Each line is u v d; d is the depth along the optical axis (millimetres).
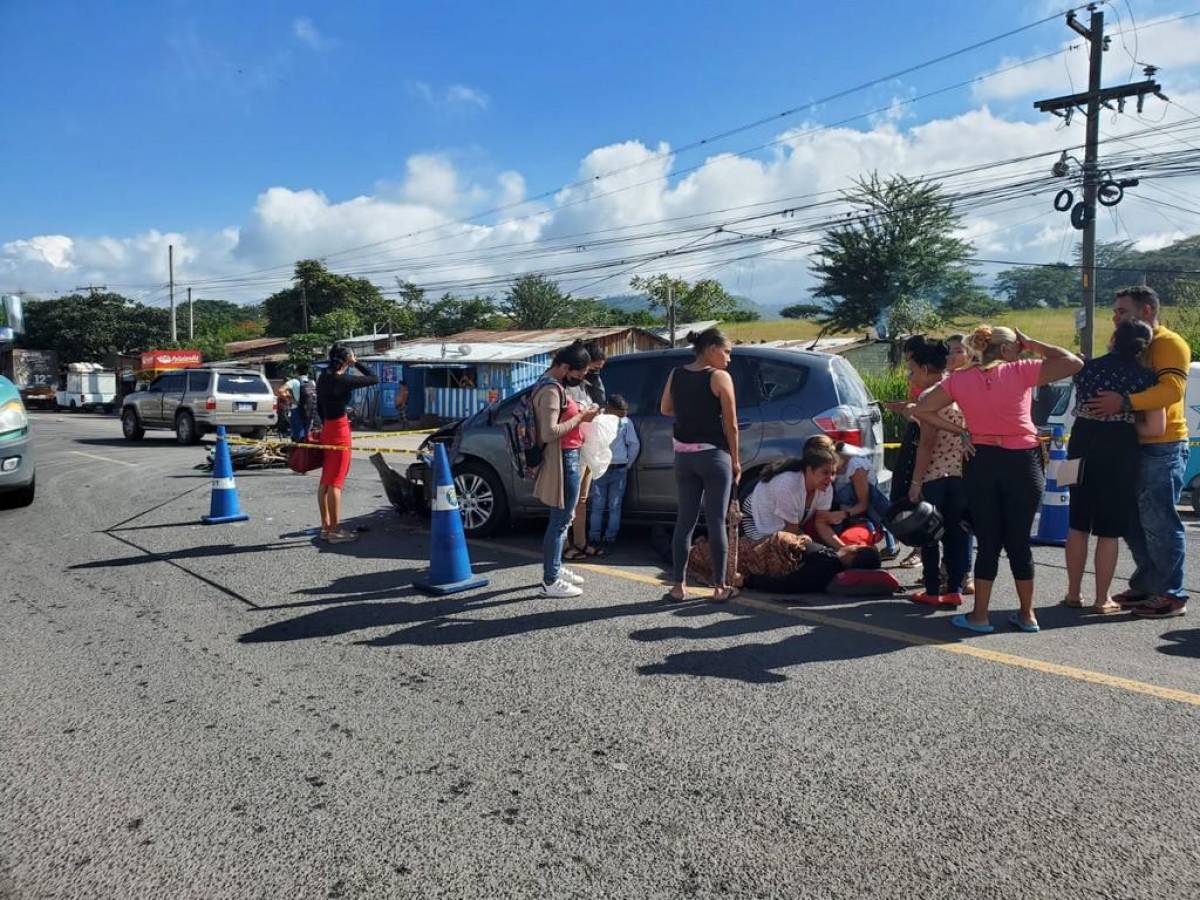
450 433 7945
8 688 3883
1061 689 3752
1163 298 28766
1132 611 4918
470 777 3010
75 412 40781
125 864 2518
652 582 5719
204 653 4336
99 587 5695
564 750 3207
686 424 5035
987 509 4461
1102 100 19844
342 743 3285
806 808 2771
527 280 63281
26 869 2502
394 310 63375
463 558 5582
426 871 2463
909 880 2389
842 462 5895
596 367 5844
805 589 5438
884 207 34594
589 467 6113
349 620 4875
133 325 59594
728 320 56438
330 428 6988
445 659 4211
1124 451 4703
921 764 3059
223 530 7762
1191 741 3225
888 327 35125
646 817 2732
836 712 3521
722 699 3670
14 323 12633
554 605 5148
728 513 5316
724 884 2381
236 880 2434
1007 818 2697
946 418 5062
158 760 3162
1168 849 2521
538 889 2371
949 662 4113
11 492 9086
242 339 78375
